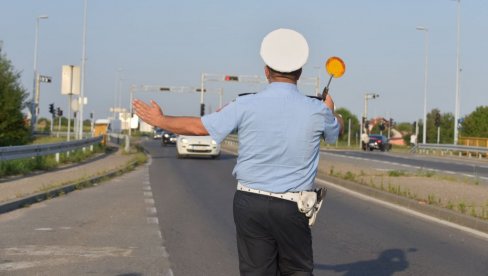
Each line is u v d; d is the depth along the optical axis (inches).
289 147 154.1
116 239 387.9
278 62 157.2
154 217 484.1
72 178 762.8
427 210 536.7
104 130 2284.7
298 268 160.1
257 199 154.6
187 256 343.0
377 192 657.6
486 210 512.4
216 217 492.7
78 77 1213.7
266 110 154.9
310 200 155.0
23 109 1884.8
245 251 159.0
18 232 406.0
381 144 2443.4
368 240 404.5
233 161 1295.5
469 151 1863.9
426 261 343.0
